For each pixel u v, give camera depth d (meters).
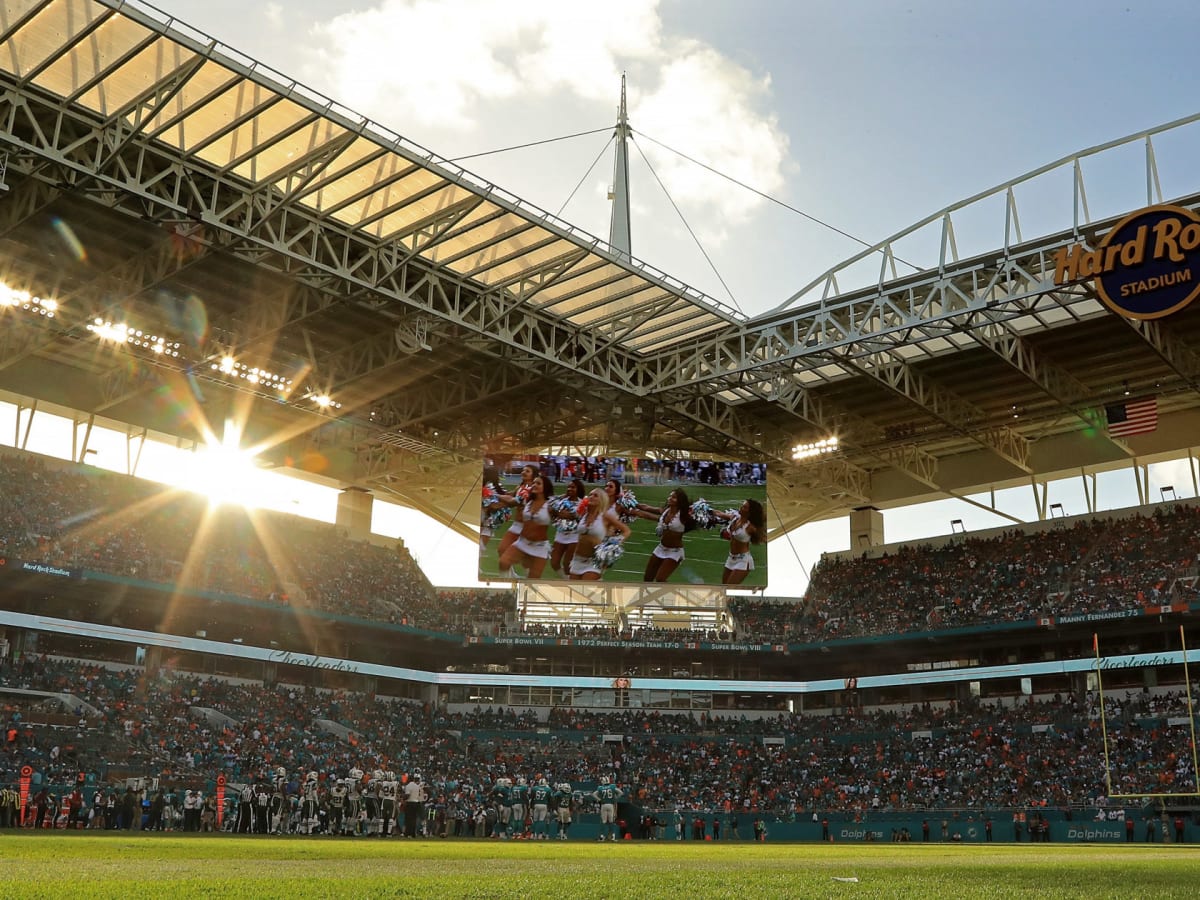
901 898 8.16
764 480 65.50
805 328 53.66
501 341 50.50
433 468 73.38
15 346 53.88
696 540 64.75
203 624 63.81
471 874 11.25
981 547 72.94
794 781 64.75
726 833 57.66
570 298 50.03
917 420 66.00
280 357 57.16
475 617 75.44
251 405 65.75
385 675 69.31
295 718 62.19
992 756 61.69
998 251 46.38
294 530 71.88
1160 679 62.41
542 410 63.72
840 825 57.06
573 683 72.38
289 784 46.09
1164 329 52.31
